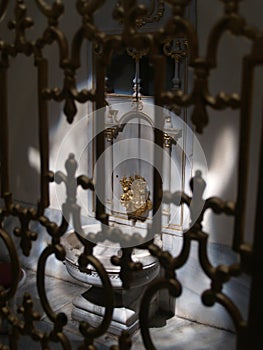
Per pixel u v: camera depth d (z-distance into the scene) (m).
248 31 0.79
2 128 1.19
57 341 1.20
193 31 0.87
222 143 3.13
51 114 3.85
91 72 3.61
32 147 4.00
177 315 3.51
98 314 3.31
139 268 1.05
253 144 2.82
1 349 1.36
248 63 0.79
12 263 1.25
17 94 3.99
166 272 0.98
